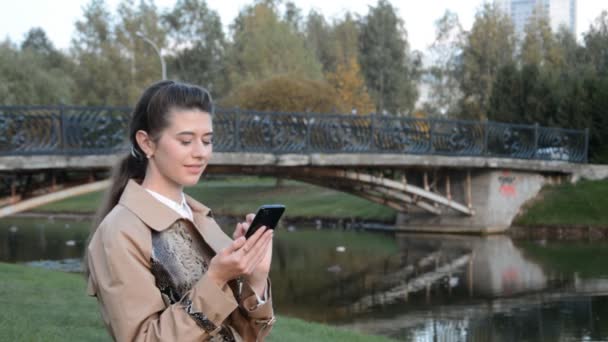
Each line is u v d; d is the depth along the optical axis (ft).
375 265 60.59
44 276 33.60
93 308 23.38
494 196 83.66
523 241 77.92
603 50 137.18
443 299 45.80
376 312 41.50
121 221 5.16
